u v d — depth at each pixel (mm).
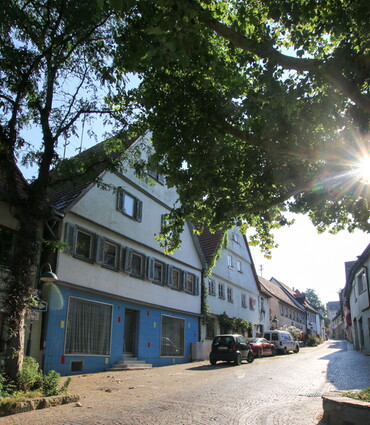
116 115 11141
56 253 13859
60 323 13828
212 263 26250
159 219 21109
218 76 7766
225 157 9266
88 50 10805
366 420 5906
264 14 7500
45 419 7113
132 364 17156
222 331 28047
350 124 8203
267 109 7223
